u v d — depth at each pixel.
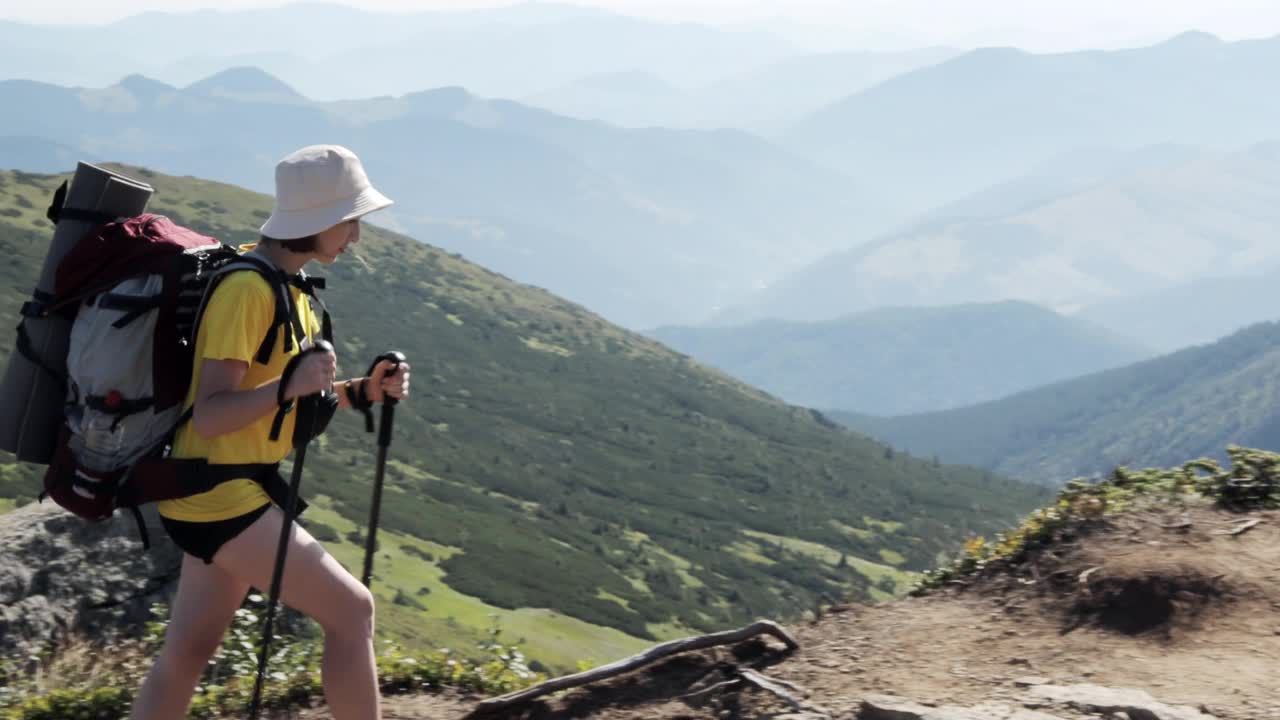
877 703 3.60
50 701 4.95
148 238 3.04
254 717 3.31
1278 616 4.11
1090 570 4.59
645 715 3.82
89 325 3.02
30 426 3.15
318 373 2.97
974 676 3.89
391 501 135.12
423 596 93.81
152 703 3.38
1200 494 5.43
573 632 99.00
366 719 3.23
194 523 3.10
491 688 4.55
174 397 3.05
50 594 6.11
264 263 3.06
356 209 3.15
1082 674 3.86
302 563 3.12
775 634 4.29
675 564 153.75
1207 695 3.60
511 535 139.12
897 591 156.12
